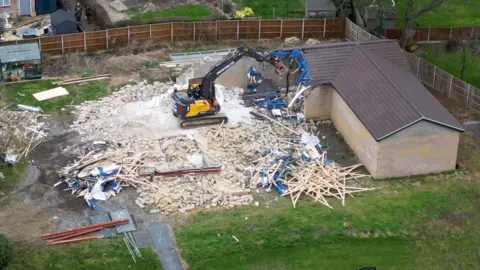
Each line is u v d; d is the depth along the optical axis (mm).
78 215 38844
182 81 53188
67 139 46062
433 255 37500
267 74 52625
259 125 47812
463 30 62844
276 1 72312
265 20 62500
